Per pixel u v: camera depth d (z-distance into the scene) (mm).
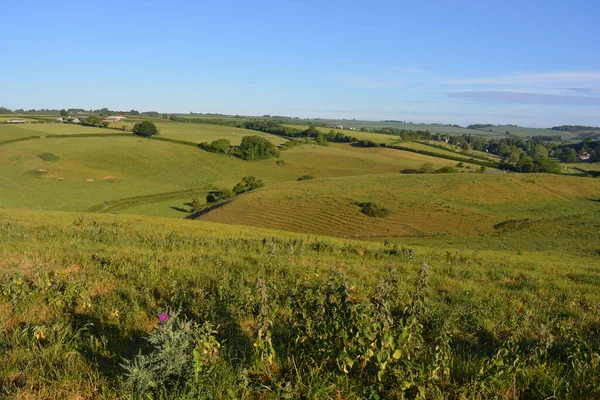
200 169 100750
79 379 4645
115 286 9078
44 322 6754
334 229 50656
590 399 4449
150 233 20344
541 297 10477
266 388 4453
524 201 63500
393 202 58781
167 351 4355
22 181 81250
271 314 6758
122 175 91250
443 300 9266
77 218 27609
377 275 11922
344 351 4609
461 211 56094
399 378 4199
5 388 4449
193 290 8797
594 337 7230
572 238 42844
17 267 10219
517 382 4758
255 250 16656
